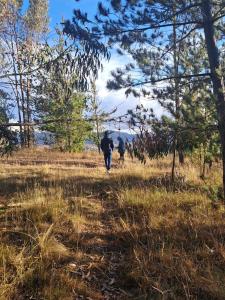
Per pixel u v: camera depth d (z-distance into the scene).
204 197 11.49
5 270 6.93
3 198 11.38
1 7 7.77
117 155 28.14
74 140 28.81
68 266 7.44
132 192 12.05
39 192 11.36
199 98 9.87
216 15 10.07
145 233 8.84
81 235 8.92
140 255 7.88
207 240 8.68
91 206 11.08
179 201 11.28
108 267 7.67
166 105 10.05
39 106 7.54
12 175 15.41
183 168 15.72
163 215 10.23
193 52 10.41
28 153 24.47
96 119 7.82
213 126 9.80
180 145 10.02
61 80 7.42
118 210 10.80
